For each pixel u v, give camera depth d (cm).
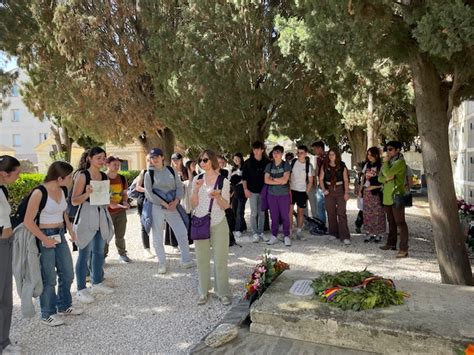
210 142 1184
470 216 722
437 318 325
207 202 450
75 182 459
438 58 442
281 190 721
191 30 927
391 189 622
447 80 510
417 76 470
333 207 756
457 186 1108
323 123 1166
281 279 434
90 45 1146
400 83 876
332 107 1153
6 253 342
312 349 327
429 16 345
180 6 1040
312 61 498
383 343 312
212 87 916
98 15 1156
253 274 430
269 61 955
